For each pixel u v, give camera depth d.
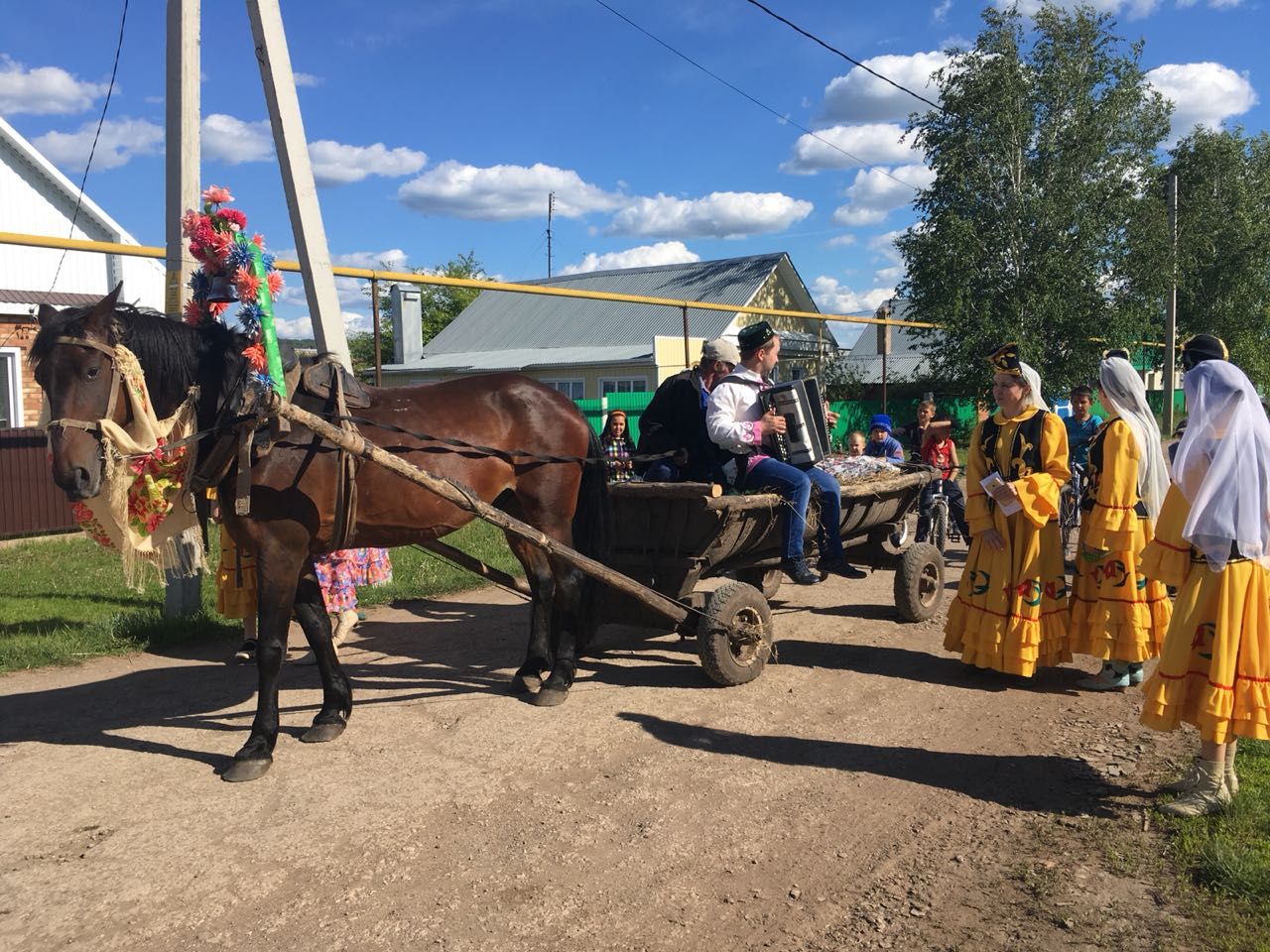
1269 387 32.66
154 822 3.94
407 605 8.09
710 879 3.48
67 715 5.32
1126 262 23.03
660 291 29.64
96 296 15.30
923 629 7.14
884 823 3.91
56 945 3.08
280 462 4.38
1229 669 3.73
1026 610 5.49
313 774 4.42
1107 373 5.55
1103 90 23.30
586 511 5.62
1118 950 2.96
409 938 3.11
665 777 4.37
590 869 3.55
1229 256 33.41
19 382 13.98
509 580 5.87
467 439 5.10
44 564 10.09
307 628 4.88
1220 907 3.17
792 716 5.20
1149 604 5.49
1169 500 3.95
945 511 8.95
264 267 4.46
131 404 4.09
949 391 24.70
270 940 3.10
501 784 4.30
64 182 15.02
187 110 6.97
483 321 31.75
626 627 7.36
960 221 22.55
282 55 7.17
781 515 5.85
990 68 22.94
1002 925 3.13
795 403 5.73
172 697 5.64
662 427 6.10
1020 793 4.18
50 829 3.89
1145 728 4.98
